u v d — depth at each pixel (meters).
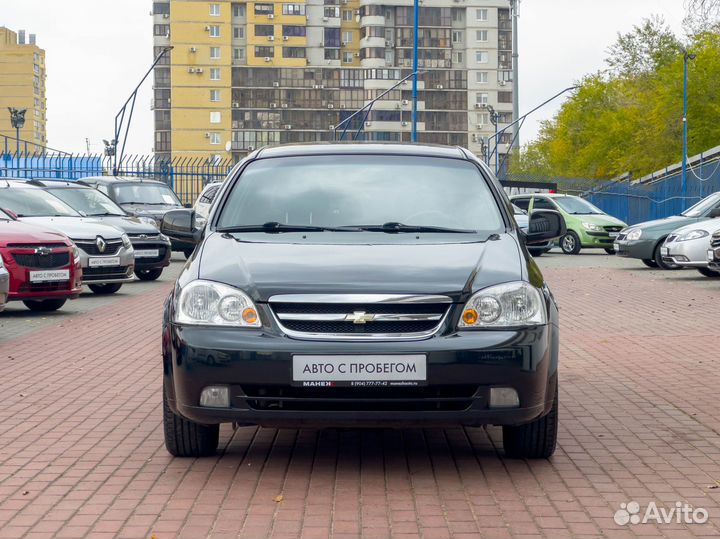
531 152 81.56
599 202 47.09
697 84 60.22
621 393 8.73
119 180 27.19
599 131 70.00
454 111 138.12
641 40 71.69
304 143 7.77
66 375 9.76
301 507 5.42
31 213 18.22
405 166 7.25
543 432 6.23
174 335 5.89
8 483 5.95
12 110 60.19
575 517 5.25
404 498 5.58
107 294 18.62
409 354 5.64
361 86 135.38
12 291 14.14
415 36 43.03
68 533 5.03
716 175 44.16
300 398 5.67
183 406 5.85
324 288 5.76
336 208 6.84
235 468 6.23
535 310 5.88
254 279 5.89
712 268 18.78
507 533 5.00
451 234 6.62
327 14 135.50
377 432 7.22
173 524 5.16
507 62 138.88
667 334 12.64
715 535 4.97
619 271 23.91
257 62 134.00
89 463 6.39
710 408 8.07
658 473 6.11
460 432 7.24
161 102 134.12
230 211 6.92
